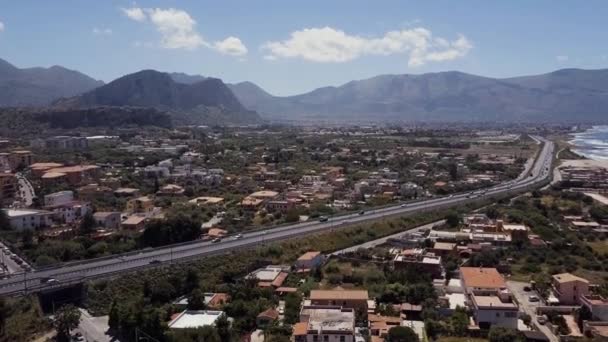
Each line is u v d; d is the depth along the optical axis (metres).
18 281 173.75
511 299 166.50
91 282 173.62
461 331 155.12
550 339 153.00
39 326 152.50
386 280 193.12
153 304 171.62
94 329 153.62
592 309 161.50
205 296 176.62
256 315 160.38
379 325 155.50
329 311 157.50
